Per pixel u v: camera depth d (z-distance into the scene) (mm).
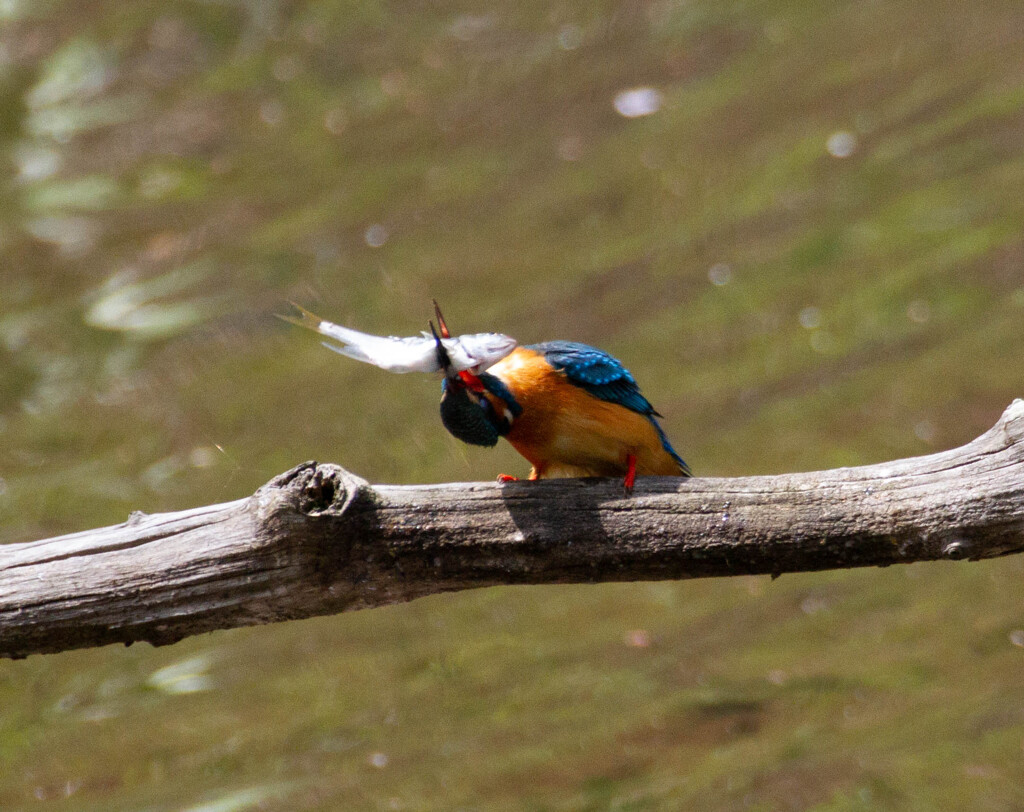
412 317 16688
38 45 23750
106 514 13922
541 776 9852
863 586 12422
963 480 5148
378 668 11883
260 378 16172
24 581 5266
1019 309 15180
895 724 10094
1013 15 21312
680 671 11352
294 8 24375
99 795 10273
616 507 5336
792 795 9133
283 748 10719
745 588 12742
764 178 18969
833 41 21922
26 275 18688
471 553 5320
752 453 13688
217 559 5223
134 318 17500
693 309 16375
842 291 16156
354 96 22547
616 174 19672
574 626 12367
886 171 18453
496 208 19375
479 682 11422
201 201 20062
